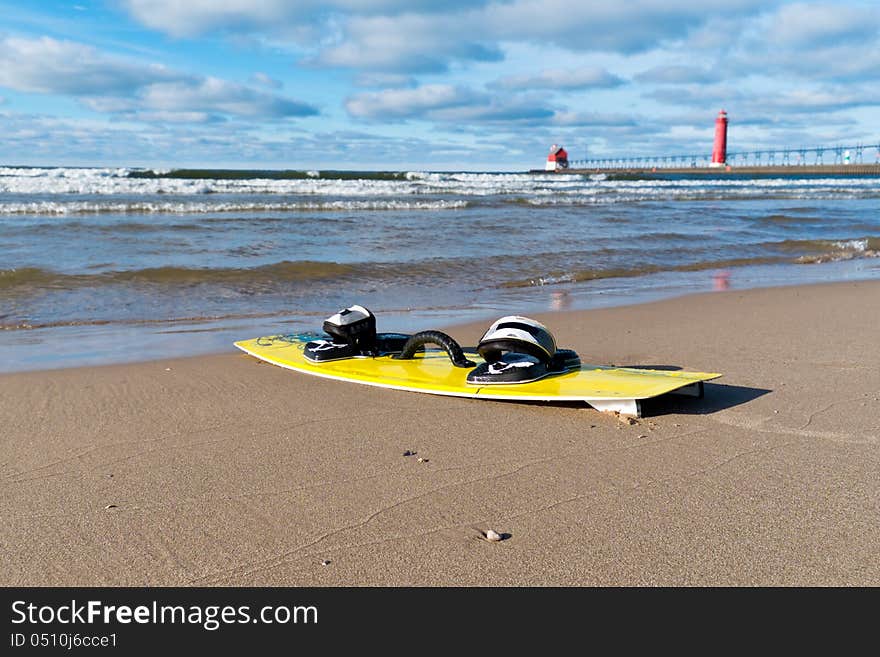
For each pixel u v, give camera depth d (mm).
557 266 12750
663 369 6152
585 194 31469
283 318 8602
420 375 5668
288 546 3084
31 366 6129
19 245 12508
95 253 12055
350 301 9672
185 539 3146
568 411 4941
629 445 4262
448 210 22203
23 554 3018
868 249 15930
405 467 3939
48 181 25516
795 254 15227
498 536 3131
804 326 8031
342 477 3805
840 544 3059
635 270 12703
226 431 4543
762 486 3652
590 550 3027
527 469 3902
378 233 15844
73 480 3764
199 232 15031
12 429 4535
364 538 3145
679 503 3461
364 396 5336
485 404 5129
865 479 3736
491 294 10352
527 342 5230
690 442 4305
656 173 107312
